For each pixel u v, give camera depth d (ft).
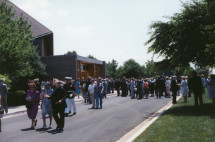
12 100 69.46
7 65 77.77
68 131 31.40
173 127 28.66
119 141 24.57
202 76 85.61
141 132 27.25
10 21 86.69
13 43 76.64
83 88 77.61
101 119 40.70
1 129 34.45
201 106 49.01
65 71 139.03
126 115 44.91
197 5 48.16
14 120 43.45
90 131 30.99
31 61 119.65
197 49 47.75
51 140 26.61
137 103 68.64
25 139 27.48
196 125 29.27
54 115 32.65
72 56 138.21
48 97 33.76
